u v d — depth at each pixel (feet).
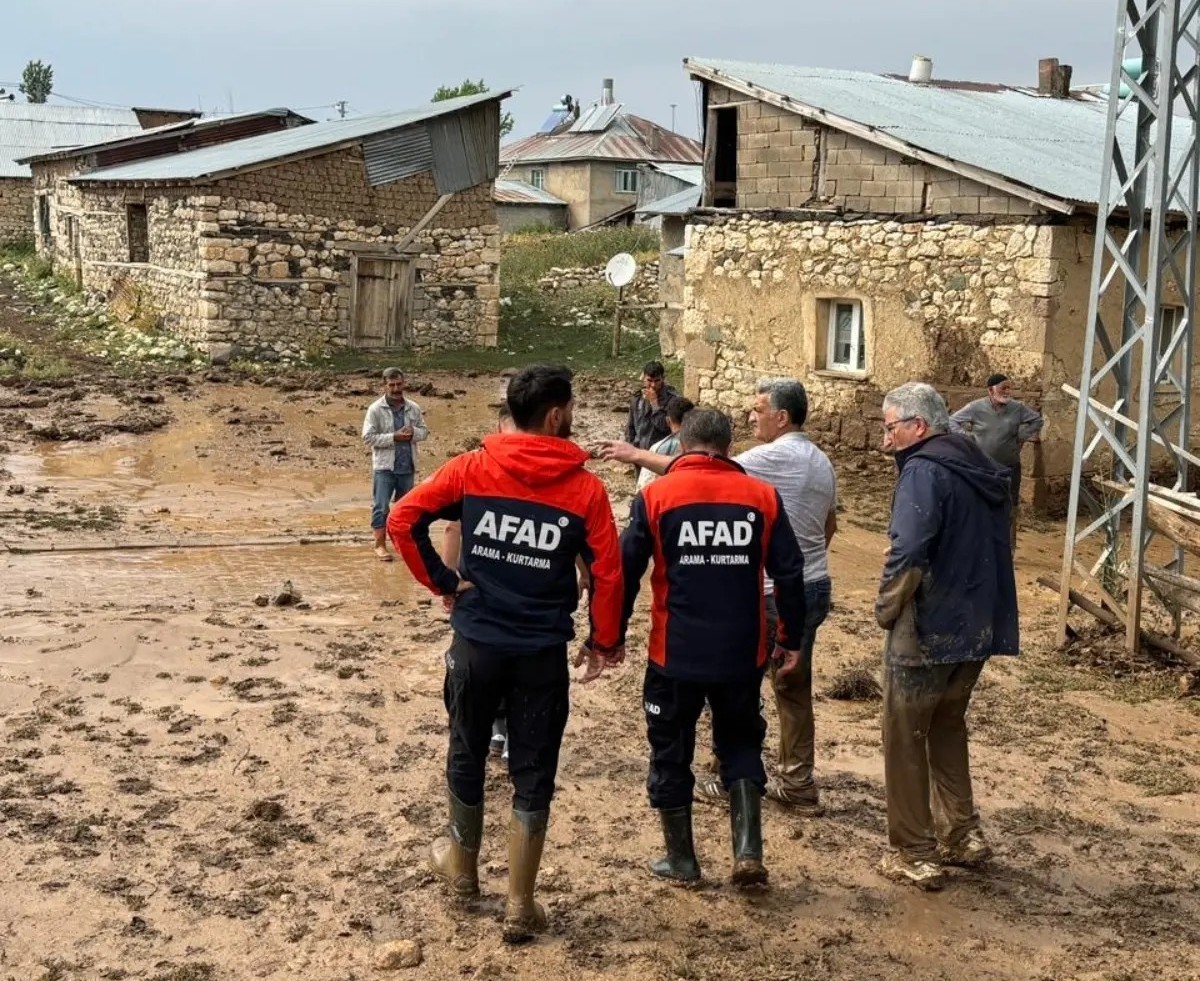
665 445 26.94
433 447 55.52
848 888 16.53
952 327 49.37
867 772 20.63
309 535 38.40
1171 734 22.94
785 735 18.67
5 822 17.44
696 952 14.78
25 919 14.97
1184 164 27.25
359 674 24.66
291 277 81.41
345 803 18.62
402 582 33.09
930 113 56.39
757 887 16.22
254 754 20.35
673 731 16.05
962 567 15.96
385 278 85.51
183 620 27.86
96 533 37.45
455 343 88.84
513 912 14.83
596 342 93.09
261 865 16.58
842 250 53.57
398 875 16.44
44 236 122.21
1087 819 19.01
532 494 14.66
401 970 14.23
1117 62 26.89
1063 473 46.85
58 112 143.54
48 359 76.43
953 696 16.46
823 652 27.50
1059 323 46.29
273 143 91.91
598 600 15.01
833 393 54.75
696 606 15.53
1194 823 19.06
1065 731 22.86
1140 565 26.66
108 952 14.35
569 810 18.71
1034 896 16.49
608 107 189.47
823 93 56.75
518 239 135.64
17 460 48.70
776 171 56.85
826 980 14.28
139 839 17.16
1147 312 26.14
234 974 14.02
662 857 17.16
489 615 14.65
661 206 93.56
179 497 43.75
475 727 15.11
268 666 24.93
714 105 59.93
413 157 85.05
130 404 63.00
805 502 17.75
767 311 57.41
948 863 17.21
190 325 81.20
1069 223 45.88
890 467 51.83
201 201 77.82
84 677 23.73
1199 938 15.55
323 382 72.79
